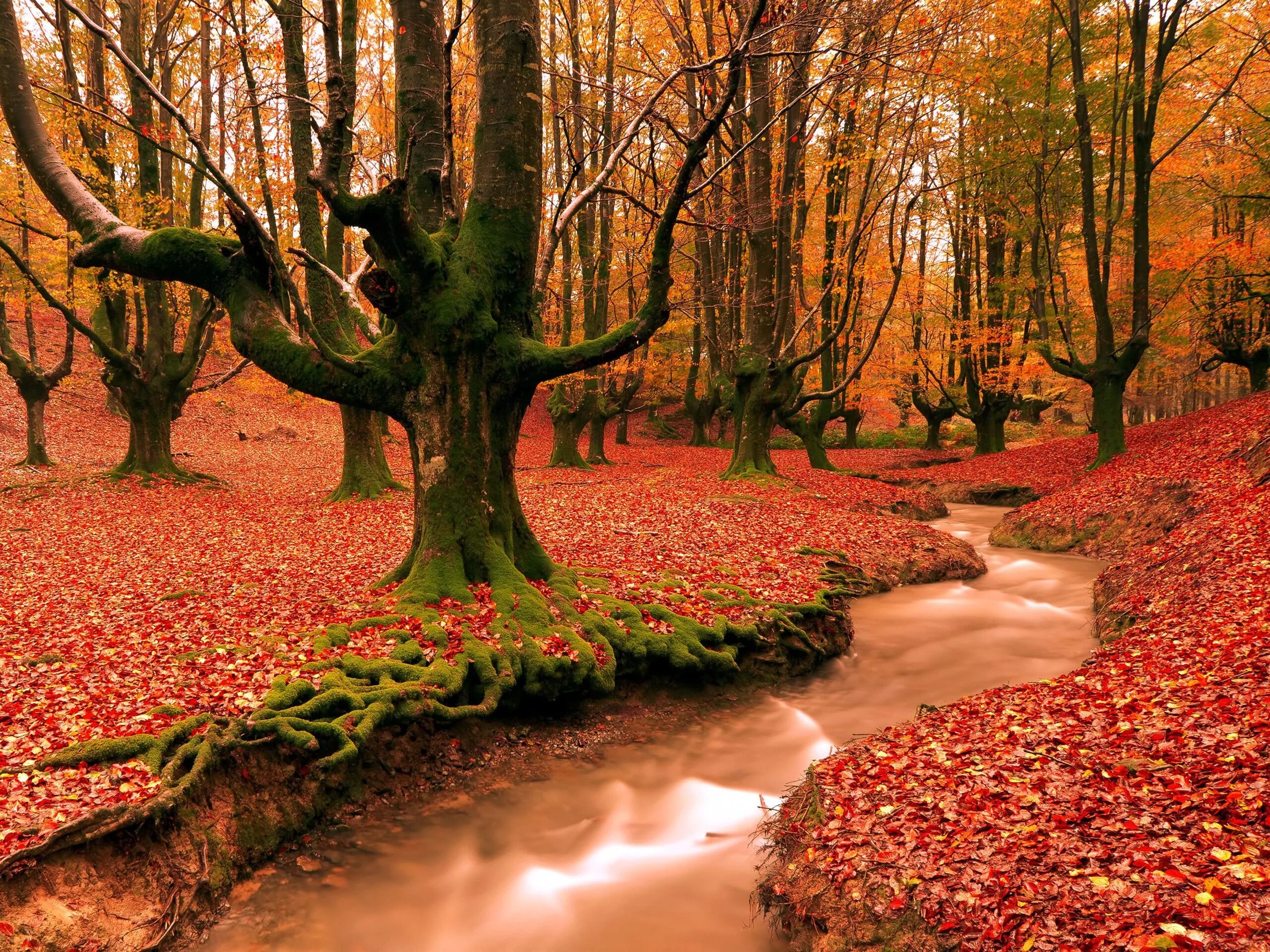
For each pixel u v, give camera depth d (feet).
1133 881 11.48
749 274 61.62
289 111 45.88
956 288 90.63
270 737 17.89
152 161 56.39
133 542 41.88
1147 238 57.21
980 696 22.35
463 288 25.85
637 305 80.74
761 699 26.66
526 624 24.76
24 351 101.04
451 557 26.53
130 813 14.48
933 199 75.31
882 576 39.63
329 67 21.01
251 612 27.25
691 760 22.61
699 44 43.96
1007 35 61.11
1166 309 72.95
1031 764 15.83
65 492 55.21
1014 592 39.73
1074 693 20.21
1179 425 66.54
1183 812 12.89
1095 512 48.03
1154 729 16.19
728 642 27.76
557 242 29.63
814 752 22.97
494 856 18.02
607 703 24.82
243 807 17.06
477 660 22.52
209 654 22.43
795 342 66.28
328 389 25.99
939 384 91.61
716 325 77.36
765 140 54.39
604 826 19.35
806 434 80.53
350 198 22.26
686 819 19.69
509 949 14.96
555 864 17.79
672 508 50.42
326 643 22.66
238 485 66.13
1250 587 24.14
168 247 24.47
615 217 79.25
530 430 126.93
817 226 87.45
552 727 23.54
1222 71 59.82
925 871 13.16
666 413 142.31
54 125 49.96
